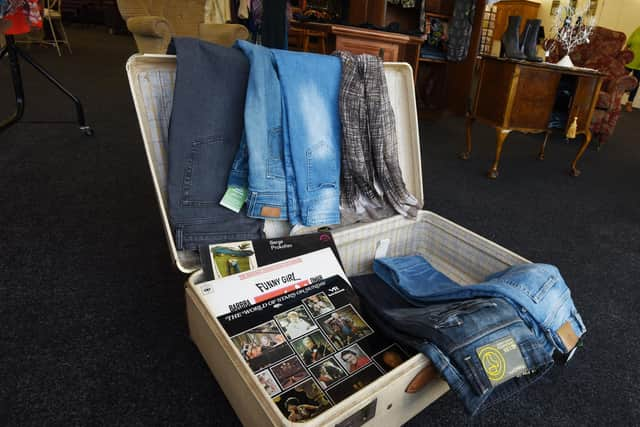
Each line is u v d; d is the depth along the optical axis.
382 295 1.12
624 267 1.71
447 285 1.15
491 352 0.77
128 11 3.03
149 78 0.94
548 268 0.98
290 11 3.13
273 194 1.04
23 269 1.33
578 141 3.99
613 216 2.25
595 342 1.24
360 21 3.82
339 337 0.91
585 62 3.79
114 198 1.87
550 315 0.89
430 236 1.34
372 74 1.16
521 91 2.56
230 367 0.75
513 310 0.85
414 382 0.77
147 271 1.38
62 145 2.43
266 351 0.85
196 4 3.06
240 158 0.97
